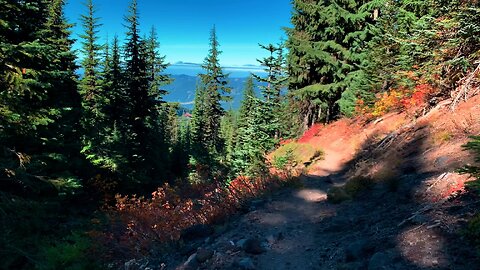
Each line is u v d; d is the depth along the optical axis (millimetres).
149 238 9578
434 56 12711
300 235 7754
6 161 12250
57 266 10594
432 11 13672
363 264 5426
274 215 9094
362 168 13383
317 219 8641
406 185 8547
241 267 6496
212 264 6883
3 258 10984
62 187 14711
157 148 34969
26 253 10742
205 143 54438
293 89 30938
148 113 30719
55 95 17234
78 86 30656
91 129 25797
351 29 26078
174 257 8062
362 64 24266
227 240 7844
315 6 25906
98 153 25438
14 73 12500
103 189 21984
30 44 12328
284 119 35938
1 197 11336
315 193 11180
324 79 28922
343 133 22844
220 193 11477
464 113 11336
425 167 9477
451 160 8602
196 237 8789
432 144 11148
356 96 24297
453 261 4469
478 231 4539
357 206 8656
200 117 53125
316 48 26328
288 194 10930
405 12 17562
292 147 21141
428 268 4543
